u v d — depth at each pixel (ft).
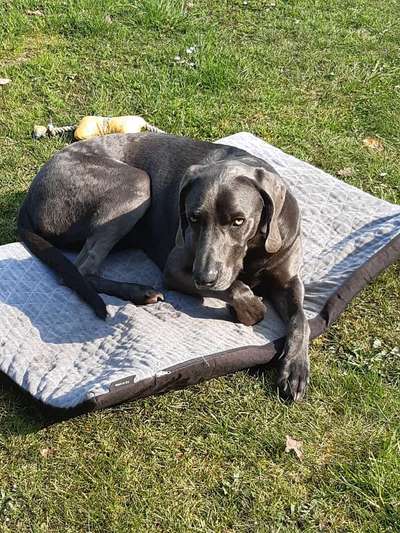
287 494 2.99
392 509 2.92
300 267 3.92
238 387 3.46
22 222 4.27
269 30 6.97
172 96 5.87
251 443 3.20
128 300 3.86
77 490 3.01
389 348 3.73
